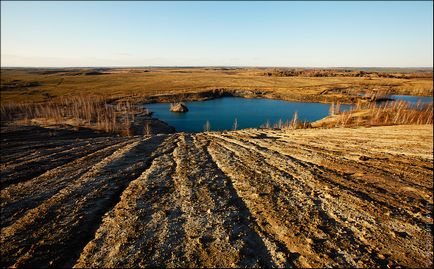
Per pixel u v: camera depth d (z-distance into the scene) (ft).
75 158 69.77
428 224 31.76
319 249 26.35
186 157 67.36
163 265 24.23
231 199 38.91
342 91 437.17
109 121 222.89
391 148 72.23
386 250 26.66
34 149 83.61
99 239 28.89
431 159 60.59
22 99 342.44
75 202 38.75
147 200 38.86
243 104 369.91
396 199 38.65
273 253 25.88
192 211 35.01
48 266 24.53
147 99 385.50
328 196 39.11
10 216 35.47
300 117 273.95
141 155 71.56
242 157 66.13
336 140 88.38
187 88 469.16
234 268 23.62
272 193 40.42
